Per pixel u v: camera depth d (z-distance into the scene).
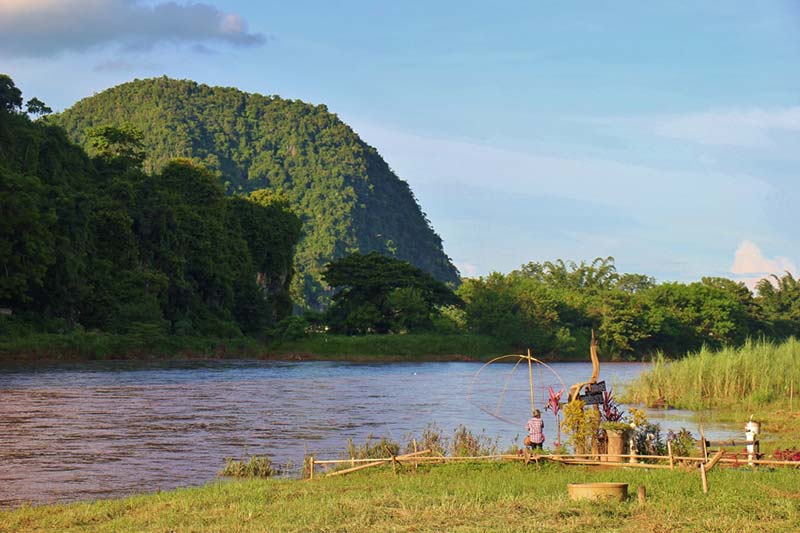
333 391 60.28
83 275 103.81
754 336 160.75
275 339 121.38
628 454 22.97
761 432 32.78
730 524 15.02
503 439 32.97
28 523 17.16
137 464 27.62
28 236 90.75
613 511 16.22
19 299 94.12
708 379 46.72
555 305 148.50
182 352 105.81
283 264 162.00
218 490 20.02
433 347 126.00
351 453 27.39
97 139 146.38
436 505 16.86
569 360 139.12
